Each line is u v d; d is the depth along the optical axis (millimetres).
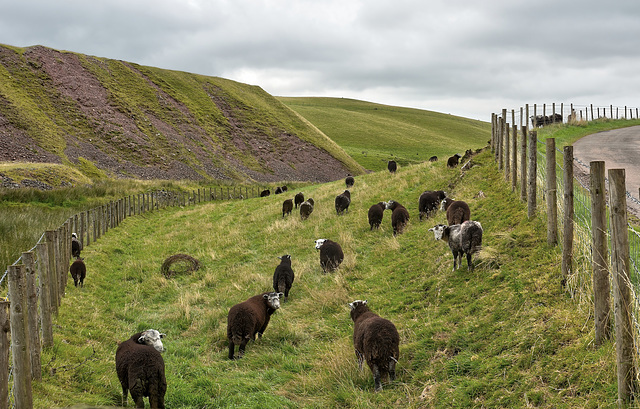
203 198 41219
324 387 7125
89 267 14938
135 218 27625
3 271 11906
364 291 11203
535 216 11047
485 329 7531
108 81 72562
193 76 91562
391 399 6398
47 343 7852
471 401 5867
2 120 49688
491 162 19828
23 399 5434
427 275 10938
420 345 7746
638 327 4965
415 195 19734
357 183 27109
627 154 20594
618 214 4809
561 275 8016
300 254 15562
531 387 5668
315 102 162250
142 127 63500
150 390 6285
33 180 33125
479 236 9945
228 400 6875
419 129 117812
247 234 19750
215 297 12312
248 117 81562
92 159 50688
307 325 9945
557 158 18109
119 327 10305
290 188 52531
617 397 4863
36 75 64875
